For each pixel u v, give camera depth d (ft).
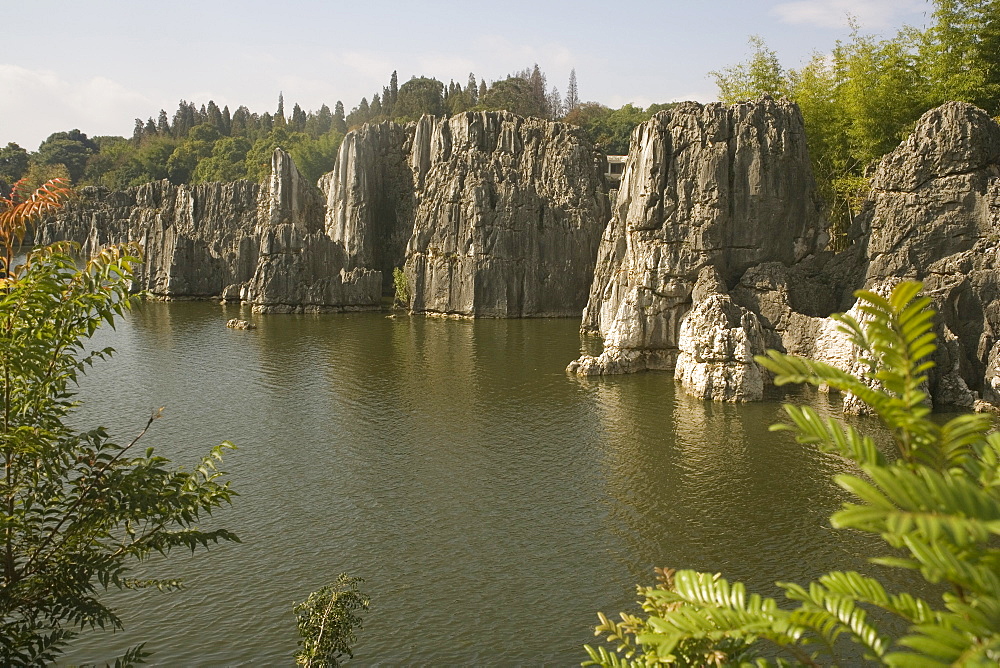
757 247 268.00
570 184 422.00
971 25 273.95
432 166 447.83
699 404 217.56
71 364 58.90
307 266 425.69
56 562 54.60
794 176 270.05
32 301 52.01
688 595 35.22
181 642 99.30
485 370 263.90
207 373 257.55
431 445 180.65
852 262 262.47
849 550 125.70
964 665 21.13
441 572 119.34
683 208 269.44
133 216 563.89
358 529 134.51
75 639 99.40
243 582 115.55
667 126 275.39
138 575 117.19
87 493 55.16
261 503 145.69
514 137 434.71
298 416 204.85
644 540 130.11
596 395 228.02
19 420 56.03
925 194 239.30
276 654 96.63
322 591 82.89
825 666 90.79
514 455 173.47
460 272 403.75
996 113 279.28
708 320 231.30
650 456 172.04
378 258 478.59
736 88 343.26
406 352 298.35
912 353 28.60
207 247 491.72
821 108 306.55
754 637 35.83
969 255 230.27
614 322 265.34
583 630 103.65
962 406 208.95
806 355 243.60
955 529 20.83
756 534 132.16
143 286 485.56
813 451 174.29
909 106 286.25
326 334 344.49
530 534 132.67
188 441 183.21
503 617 106.73
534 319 401.49
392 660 96.78
